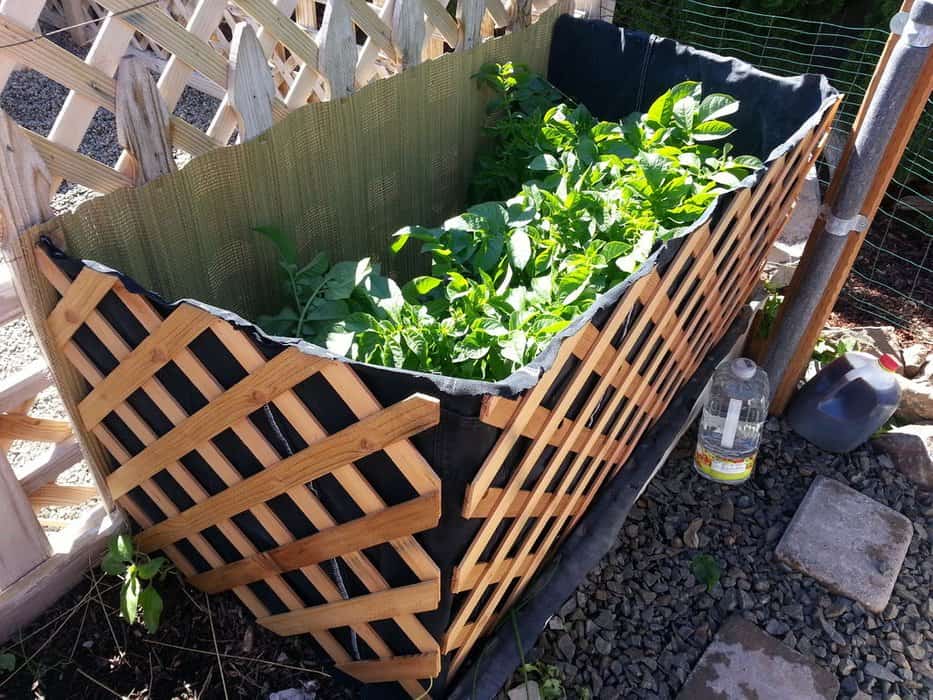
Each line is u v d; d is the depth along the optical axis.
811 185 3.54
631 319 1.66
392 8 2.36
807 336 2.58
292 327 1.95
